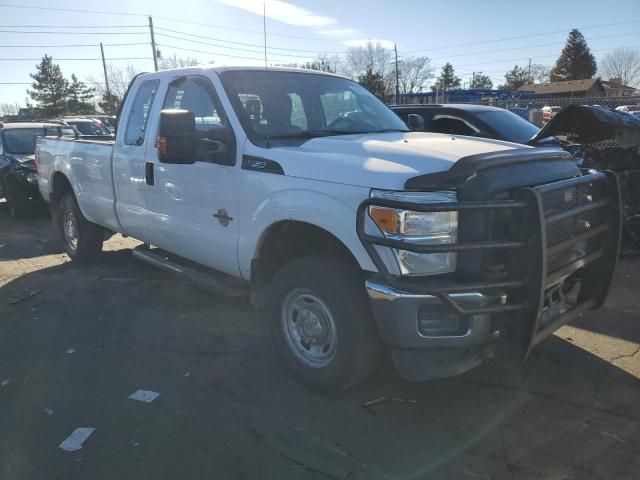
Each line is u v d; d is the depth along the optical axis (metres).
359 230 3.02
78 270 6.51
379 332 3.09
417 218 2.88
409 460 2.97
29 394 3.65
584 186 3.47
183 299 5.45
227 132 3.98
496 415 3.39
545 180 3.25
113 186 5.52
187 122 3.81
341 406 3.50
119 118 5.41
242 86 4.25
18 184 9.62
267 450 3.05
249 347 4.36
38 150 7.34
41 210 10.50
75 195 6.36
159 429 3.24
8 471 2.87
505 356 3.14
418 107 9.20
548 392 3.65
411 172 2.98
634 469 2.89
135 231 5.34
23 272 6.45
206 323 4.85
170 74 4.83
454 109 8.79
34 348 4.35
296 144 3.88
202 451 3.04
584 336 4.52
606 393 3.64
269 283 4.00
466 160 3.01
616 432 3.21
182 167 4.39
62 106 78.88
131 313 5.09
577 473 2.86
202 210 4.28
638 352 4.23
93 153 5.81
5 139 10.53
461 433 3.21
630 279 6.04
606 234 3.68
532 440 3.14
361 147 3.46
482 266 2.94
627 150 7.11
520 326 3.01
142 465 2.92
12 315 5.04
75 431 3.22
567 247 3.24
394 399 3.57
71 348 4.35
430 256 2.94
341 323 3.32
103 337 4.55
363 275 3.26
